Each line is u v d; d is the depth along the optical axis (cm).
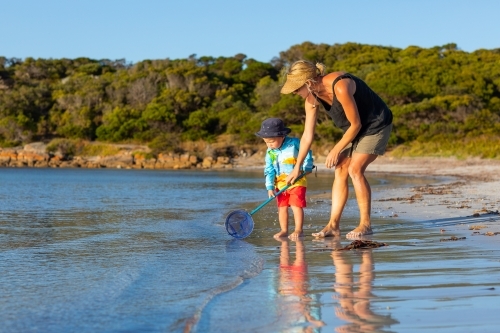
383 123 630
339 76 606
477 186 1430
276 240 611
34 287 379
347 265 445
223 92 6638
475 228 644
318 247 552
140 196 1409
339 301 330
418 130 4553
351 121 606
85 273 427
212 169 4512
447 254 483
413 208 899
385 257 476
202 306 322
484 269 416
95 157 5491
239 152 5250
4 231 689
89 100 6366
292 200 640
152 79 6900
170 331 279
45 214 920
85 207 1069
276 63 8400
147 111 5916
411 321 288
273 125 645
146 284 385
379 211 869
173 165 4841
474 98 5106
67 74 8631
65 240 608
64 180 2564
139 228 716
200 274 418
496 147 3119
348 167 641
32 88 6694
